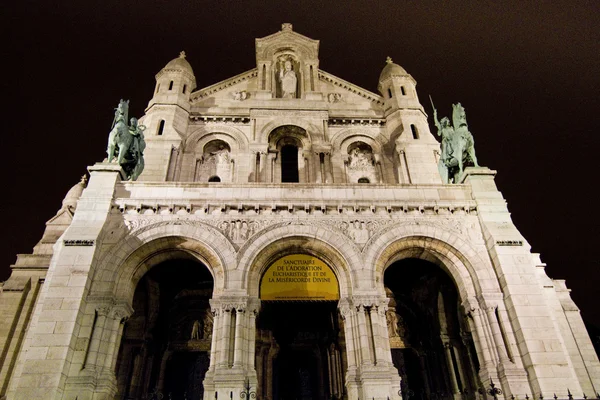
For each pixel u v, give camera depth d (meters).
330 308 24.59
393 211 20.72
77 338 16.58
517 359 17.28
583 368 21.80
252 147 30.98
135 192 20.58
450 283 22.86
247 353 17.09
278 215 20.20
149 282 22.75
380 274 19.27
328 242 19.53
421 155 30.42
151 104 32.06
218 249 19.08
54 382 15.10
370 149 33.34
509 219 20.52
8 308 25.64
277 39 37.66
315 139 31.69
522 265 19.03
